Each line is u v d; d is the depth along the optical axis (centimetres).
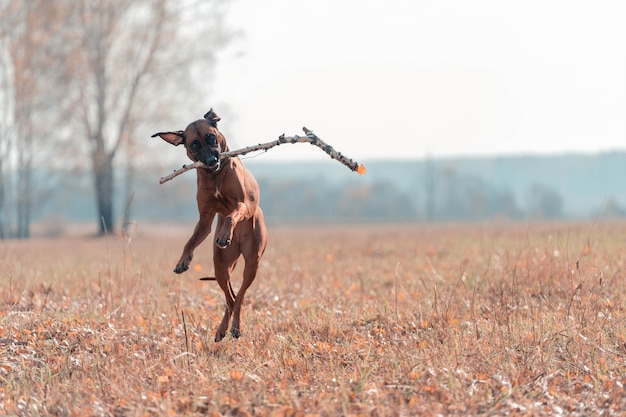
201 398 817
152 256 2347
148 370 948
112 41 5125
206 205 1023
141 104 5212
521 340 1034
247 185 1034
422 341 1040
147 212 13488
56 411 831
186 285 1644
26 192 5566
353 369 936
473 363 938
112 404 840
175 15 5094
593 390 859
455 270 1722
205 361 977
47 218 6278
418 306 1279
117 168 5353
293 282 1706
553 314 1168
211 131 996
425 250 2395
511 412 778
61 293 1559
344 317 1254
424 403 798
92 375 942
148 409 797
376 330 1141
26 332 1152
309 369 934
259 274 1838
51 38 4981
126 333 1148
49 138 5262
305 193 18562
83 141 5225
